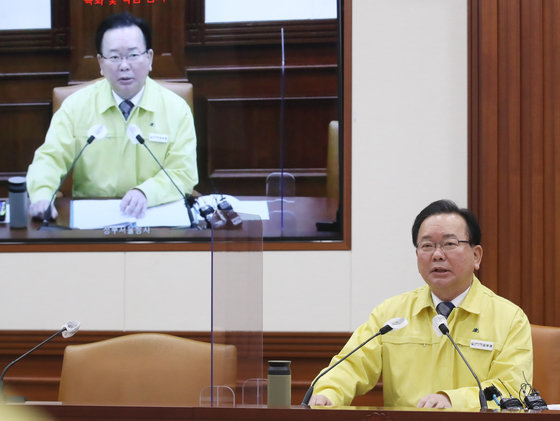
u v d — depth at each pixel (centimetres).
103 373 591
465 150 817
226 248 458
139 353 595
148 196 840
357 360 586
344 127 825
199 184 837
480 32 804
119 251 842
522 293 791
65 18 845
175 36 838
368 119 824
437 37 821
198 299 836
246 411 406
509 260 792
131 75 839
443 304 580
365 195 823
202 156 836
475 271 806
